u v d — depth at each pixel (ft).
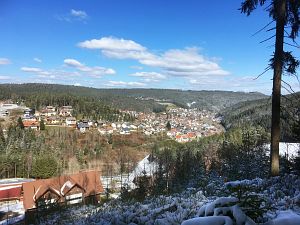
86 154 368.27
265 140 127.44
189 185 52.90
